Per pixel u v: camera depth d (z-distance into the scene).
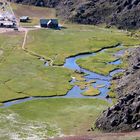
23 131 112.25
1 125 116.06
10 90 145.12
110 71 168.00
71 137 104.00
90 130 111.19
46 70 167.00
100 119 113.38
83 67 172.62
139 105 109.06
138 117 107.12
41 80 156.00
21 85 150.12
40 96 141.62
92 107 131.88
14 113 125.81
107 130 108.31
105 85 153.88
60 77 160.25
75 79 159.50
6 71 162.88
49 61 178.00
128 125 106.62
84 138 99.88
